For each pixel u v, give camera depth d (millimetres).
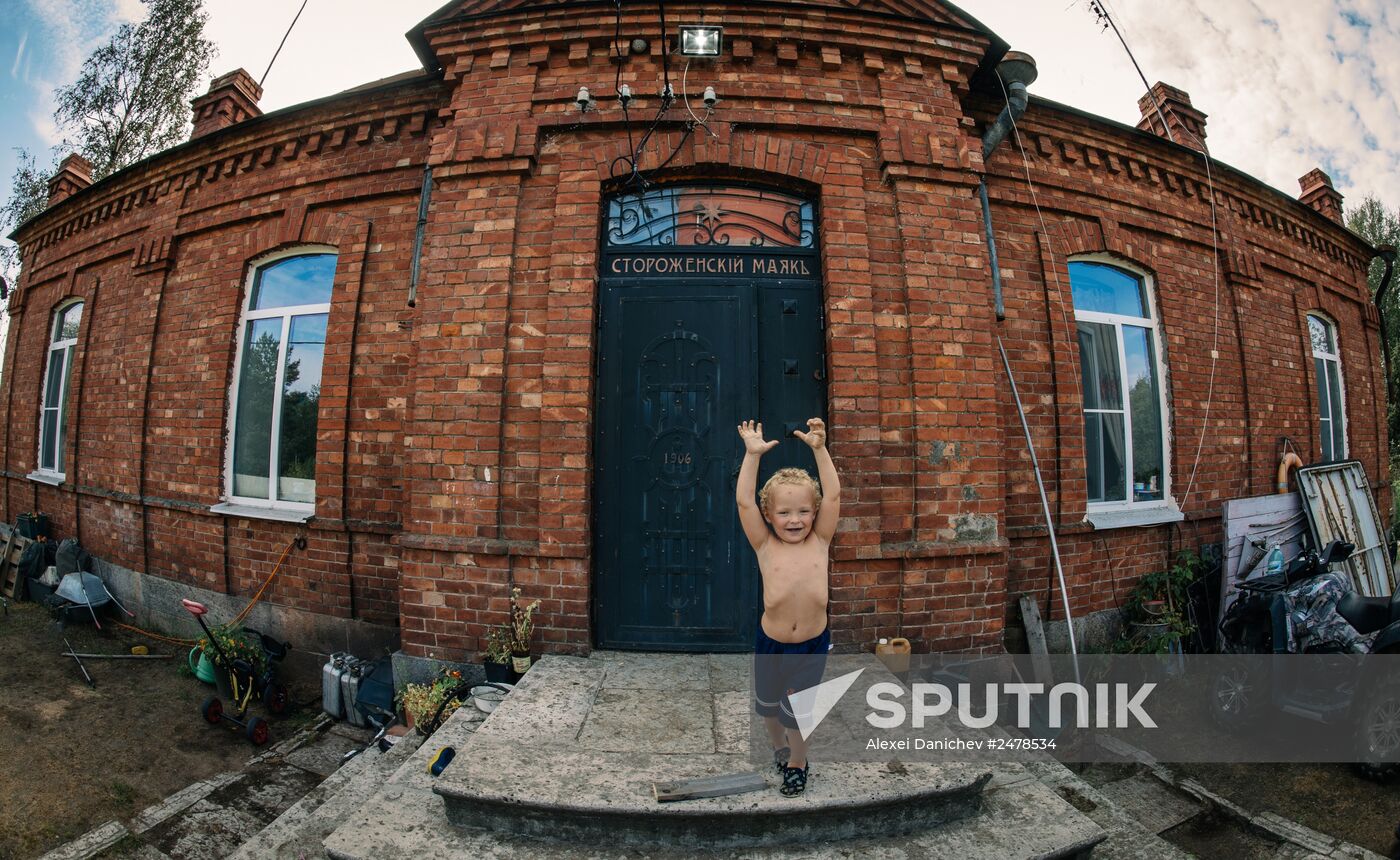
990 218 5188
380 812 2838
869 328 4473
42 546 7906
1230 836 3584
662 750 3031
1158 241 6449
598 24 4703
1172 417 6242
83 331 7898
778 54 4758
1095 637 5594
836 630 4273
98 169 13023
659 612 4391
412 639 4418
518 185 4625
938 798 2783
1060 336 5641
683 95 4703
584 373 4355
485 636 4324
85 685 5473
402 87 5555
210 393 6320
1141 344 6348
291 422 6047
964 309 4621
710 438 4480
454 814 2729
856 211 4621
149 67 13461
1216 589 5832
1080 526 5469
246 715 5070
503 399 4410
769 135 4734
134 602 6922
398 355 5461
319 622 5613
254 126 6152
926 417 4465
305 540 5676
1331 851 3391
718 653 4332
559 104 4730
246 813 3900
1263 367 7148
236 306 6289
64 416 8578
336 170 5848
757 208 4797
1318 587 4586
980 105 5645
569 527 4266
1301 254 7938
